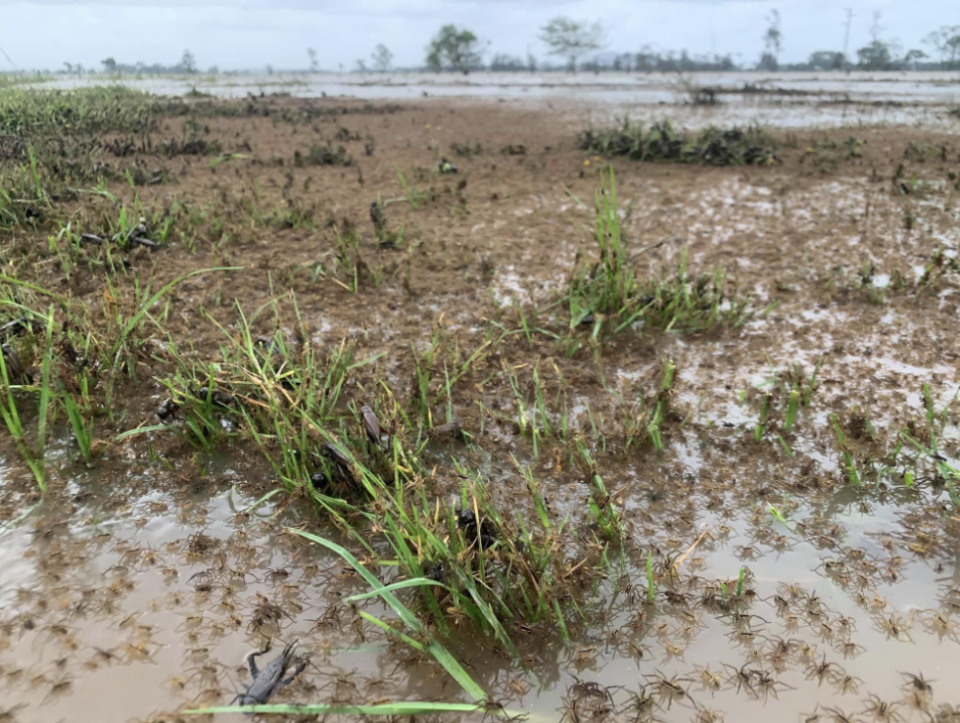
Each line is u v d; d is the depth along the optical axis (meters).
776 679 1.89
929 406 2.88
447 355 3.62
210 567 2.29
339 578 2.24
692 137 10.31
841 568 2.26
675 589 2.19
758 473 2.75
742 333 3.93
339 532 2.45
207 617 2.09
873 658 1.95
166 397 3.24
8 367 3.14
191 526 2.47
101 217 5.42
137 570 2.27
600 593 2.19
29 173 6.47
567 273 4.86
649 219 6.15
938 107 14.99
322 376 3.29
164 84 22.55
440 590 2.12
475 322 4.08
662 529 2.46
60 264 4.71
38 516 2.50
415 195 6.87
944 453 2.82
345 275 4.70
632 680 1.90
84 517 2.50
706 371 3.54
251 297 4.37
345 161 8.58
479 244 5.45
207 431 2.95
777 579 2.22
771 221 6.04
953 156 8.66
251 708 1.74
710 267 4.91
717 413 3.17
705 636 2.03
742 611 2.11
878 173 7.79
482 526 2.30
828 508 2.54
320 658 1.96
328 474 2.55
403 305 4.31
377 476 2.58
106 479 2.71
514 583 2.20
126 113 11.29
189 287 4.48
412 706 1.72
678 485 2.69
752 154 8.68
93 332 3.34
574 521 2.50
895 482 2.68
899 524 2.46
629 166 8.55
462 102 17.62
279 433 2.69
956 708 1.79
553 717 1.79
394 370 3.52
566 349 3.68
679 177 7.87
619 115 14.09
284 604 2.14
